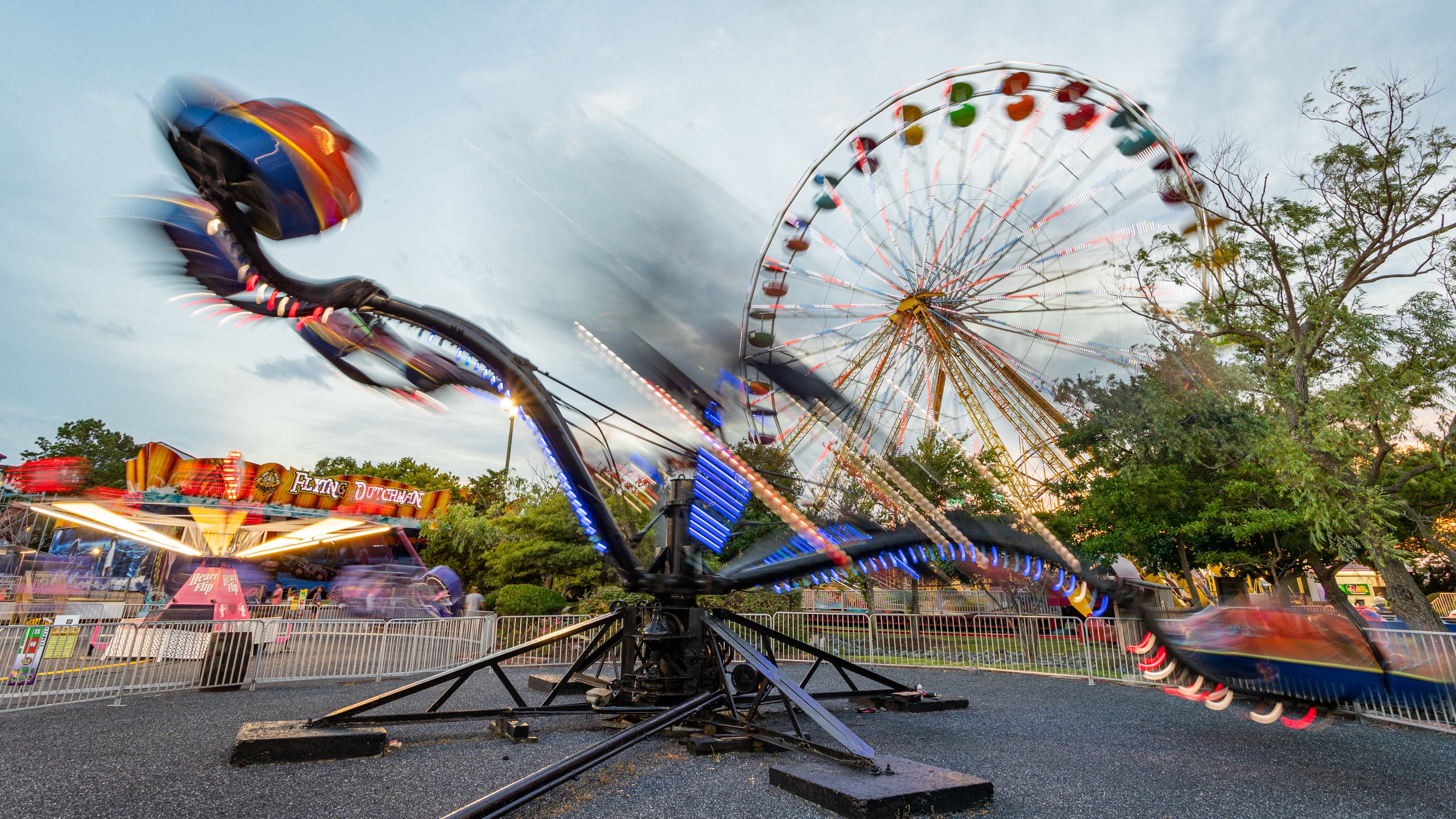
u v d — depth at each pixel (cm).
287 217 422
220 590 1320
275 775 514
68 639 888
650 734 563
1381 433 1171
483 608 2205
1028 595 1919
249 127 385
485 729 705
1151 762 600
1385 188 1282
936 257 1627
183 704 848
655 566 743
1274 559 1641
